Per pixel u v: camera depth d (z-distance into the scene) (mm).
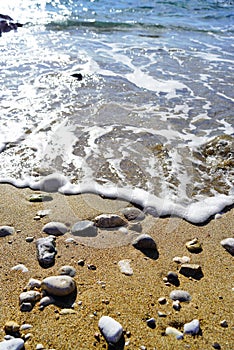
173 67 2430
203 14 4250
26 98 1859
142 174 1331
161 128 1646
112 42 2924
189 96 2002
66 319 783
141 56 2617
